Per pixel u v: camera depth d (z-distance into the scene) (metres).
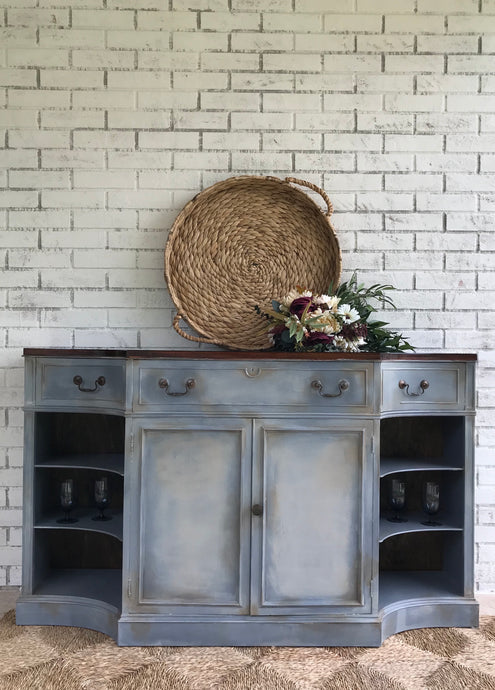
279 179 2.48
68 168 2.54
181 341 2.55
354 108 2.56
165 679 1.90
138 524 2.09
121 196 2.54
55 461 2.32
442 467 2.29
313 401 2.10
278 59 2.55
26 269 2.54
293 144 2.56
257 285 2.53
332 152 2.56
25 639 2.13
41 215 2.54
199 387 2.10
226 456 2.10
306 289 2.49
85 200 2.54
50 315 2.54
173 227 2.46
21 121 2.53
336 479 2.11
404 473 2.56
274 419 2.10
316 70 2.56
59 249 2.54
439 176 2.58
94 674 1.92
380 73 2.56
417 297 2.57
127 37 2.54
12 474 2.53
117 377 2.14
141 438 2.09
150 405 2.09
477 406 2.58
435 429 2.54
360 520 2.11
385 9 2.56
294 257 2.54
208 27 2.54
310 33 2.56
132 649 2.07
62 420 2.52
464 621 2.25
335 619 2.10
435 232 2.58
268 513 2.10
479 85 2.58
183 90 2.54
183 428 2.09
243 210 2.54
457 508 2.30
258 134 2.56
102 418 2.53
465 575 2.27
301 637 2.10
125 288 2.55
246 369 2.10
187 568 2.10
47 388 2.21
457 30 2.57
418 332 2.58
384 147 2.57
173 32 2.54
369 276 2.57
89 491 2.54
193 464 2.11
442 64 2.57
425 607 2.25
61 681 1.89
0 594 2.47
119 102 2.54
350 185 2.57
